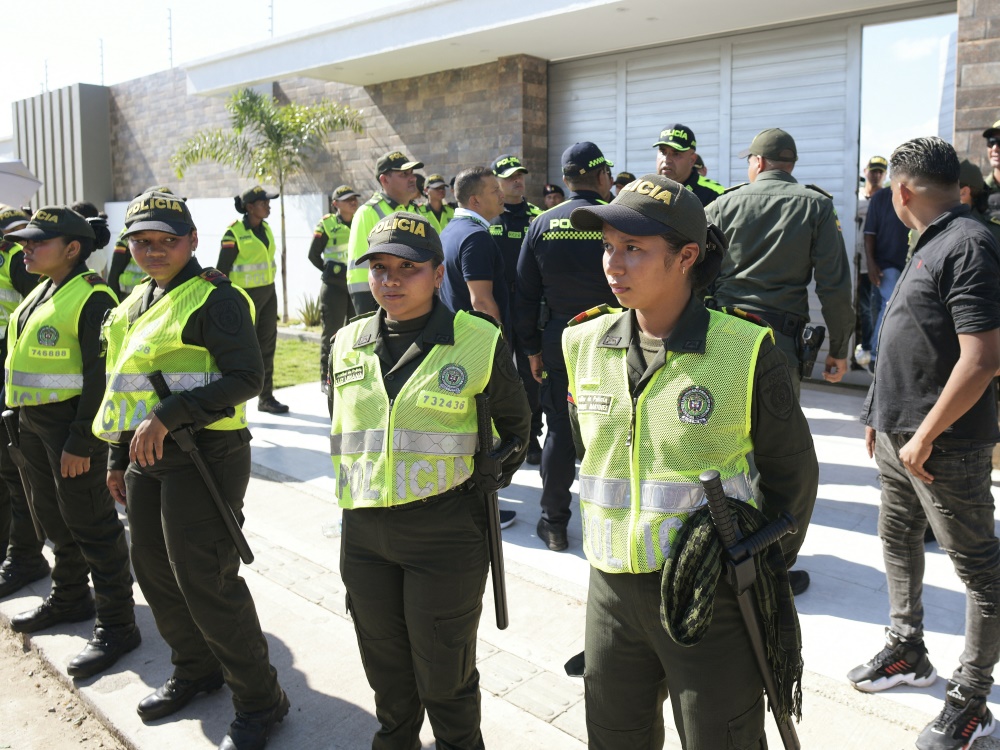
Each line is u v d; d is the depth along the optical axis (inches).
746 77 316.8
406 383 91.4
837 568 157.5
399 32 347.6
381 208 199.2
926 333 103.5
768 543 69.4
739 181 324.8
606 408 74.5
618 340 75.2
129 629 139.2
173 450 106.5
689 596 67.7
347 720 118.4
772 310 150.3
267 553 173.5
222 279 110.0
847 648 129.3
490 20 313.7
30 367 135.6
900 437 108.7
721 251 74.4
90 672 133.3
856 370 305.6
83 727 125.0
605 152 363.3
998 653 103.6
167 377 107.9
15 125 717.3
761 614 69.9
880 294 271.3
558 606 146.5
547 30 316.2
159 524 113.8
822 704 115.3
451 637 92.5
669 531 70.2
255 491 212.7
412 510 90.5
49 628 150.4
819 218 147.5
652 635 72.7
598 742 79.6
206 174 569.0
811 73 300.2
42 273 137.5
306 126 448.5
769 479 75.0
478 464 93.7
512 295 212.7
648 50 343.6
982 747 104.0
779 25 305.3
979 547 103.4
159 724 119.4
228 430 111.9
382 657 97.0
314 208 473.7
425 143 408.8
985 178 197.6
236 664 110.7
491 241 173.5
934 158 101.8
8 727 125.3
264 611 149.3
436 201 301.9
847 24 289.1
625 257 70.7
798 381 150.9
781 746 106.3
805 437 73.4
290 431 269.6
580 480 77.9
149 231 104.8
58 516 146.7
